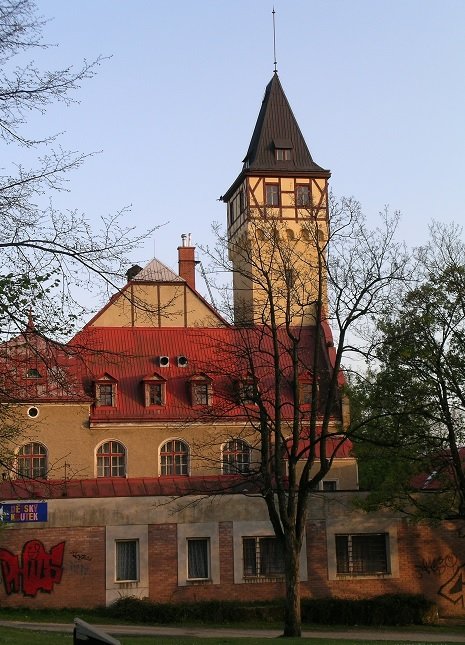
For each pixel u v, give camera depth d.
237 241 71.00
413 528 43.88
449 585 43.59
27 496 44.19
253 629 37.66
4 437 26.20
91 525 41.59
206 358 53.34
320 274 33.84
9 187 18.91
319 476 31.89
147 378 50.72
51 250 18.86
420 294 38.31
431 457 39.25
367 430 39.34
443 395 37.84
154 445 49.81
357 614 40.50
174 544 42.28
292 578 31.16
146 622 39.34
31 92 18.22
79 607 40.72
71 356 20.88
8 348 20.27
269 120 72.69
